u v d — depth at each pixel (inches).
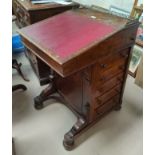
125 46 41.2
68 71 31.1
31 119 58.3
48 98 62.1
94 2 79.0
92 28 38.5
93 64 36.6
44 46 34.5
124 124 55.7
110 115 58.6
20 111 61.3
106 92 48.3
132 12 64.8
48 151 49.1
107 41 35.2
